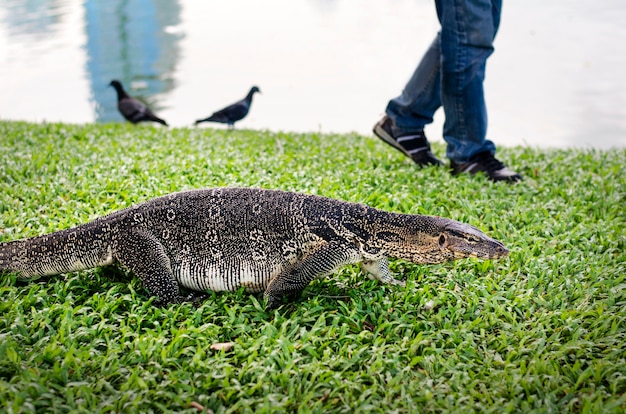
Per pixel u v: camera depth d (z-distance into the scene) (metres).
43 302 4.56
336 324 4.43
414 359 4.10
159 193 6.41
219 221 4.74
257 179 7.06
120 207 6.09
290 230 4.71
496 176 7.57
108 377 3.85
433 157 8.20
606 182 7.37
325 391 3.83
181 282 4.84
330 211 4.75
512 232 6.07
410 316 4.61
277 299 4.67
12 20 23.89
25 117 14.78
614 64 17.55
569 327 4.41
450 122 7.65
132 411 3.56
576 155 8.87
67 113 15.25
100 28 23.23
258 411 3.59
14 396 3.59
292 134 10.34
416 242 4.64
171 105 16.08
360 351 4.15
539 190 7.21
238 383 3.83
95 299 4.61
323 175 7.44
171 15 26.06
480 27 7.20
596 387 3.87
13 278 4.83
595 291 4.92
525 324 4.52
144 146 8.77
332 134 10.62
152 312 4.56
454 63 7.30
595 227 6.08
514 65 17.77
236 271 4.77
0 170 7.26
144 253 4.69
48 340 4.16
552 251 5.61
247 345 4.20
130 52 20.41
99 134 9.60
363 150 8.98
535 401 3.72
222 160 7.86
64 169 7.41
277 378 3.89
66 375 3.79
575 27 21.73
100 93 16.70
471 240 4.55
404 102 7.94
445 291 4.92
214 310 4.64
